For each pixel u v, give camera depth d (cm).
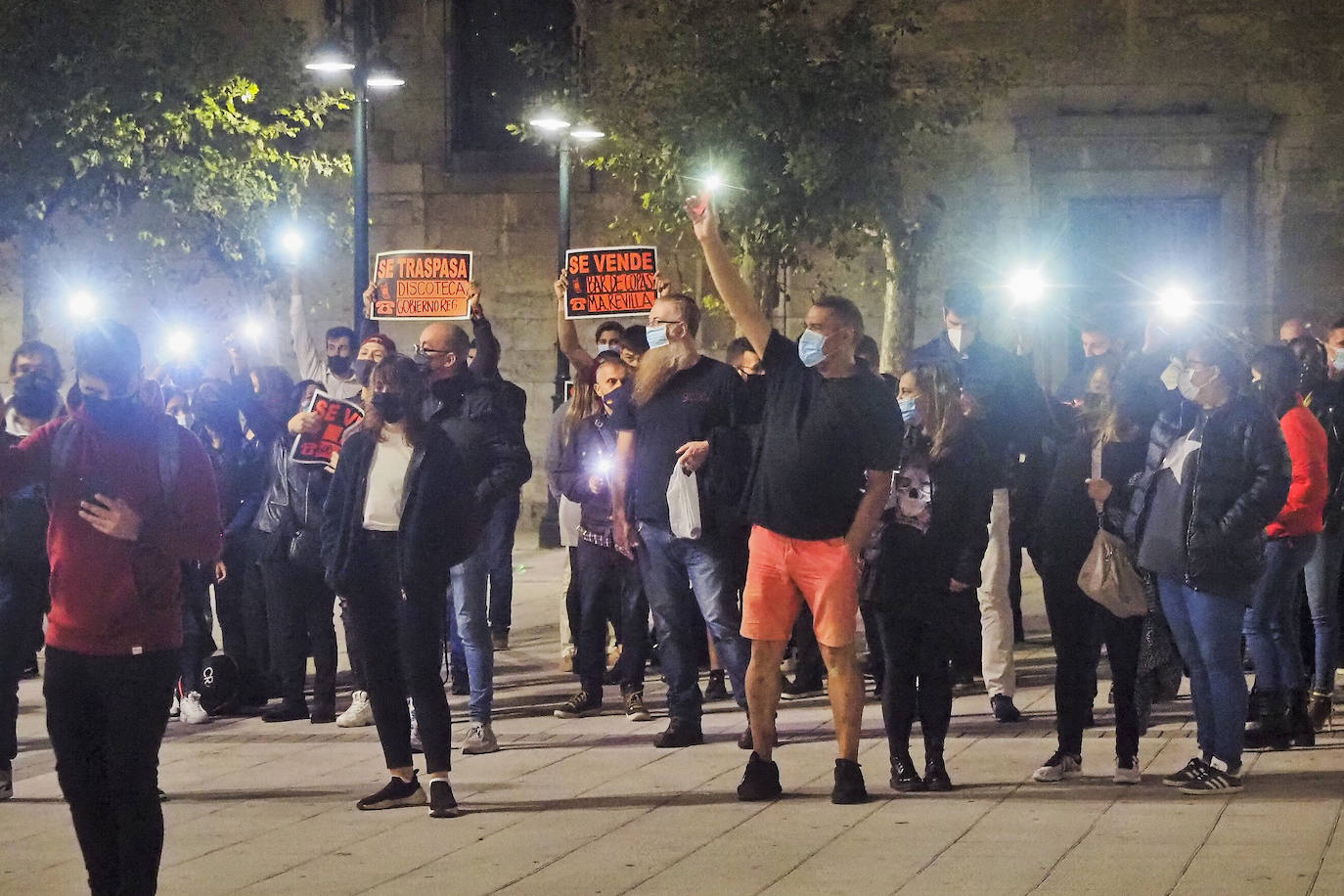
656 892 559
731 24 1527
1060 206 2039
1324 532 839
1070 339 2030
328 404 855
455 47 2134
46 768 809
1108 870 575
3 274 2088
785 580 693
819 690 989
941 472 706
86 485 511
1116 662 715
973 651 969
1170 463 691
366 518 693
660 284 1056
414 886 573
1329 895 539
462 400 817
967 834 631
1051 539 723
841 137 1520
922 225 1688
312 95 1748
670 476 805
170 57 1530
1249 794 693
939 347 856
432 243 2119
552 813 685
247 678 967
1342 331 981
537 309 2109
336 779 768
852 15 1570
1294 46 2009
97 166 1536
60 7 1468
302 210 1842
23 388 714
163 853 628
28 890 580
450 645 1021
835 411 676
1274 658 791
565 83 1691
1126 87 2025
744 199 1512
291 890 571
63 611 513
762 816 670
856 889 557
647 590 833
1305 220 2016
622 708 945
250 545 952
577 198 2097
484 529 812
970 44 2031
